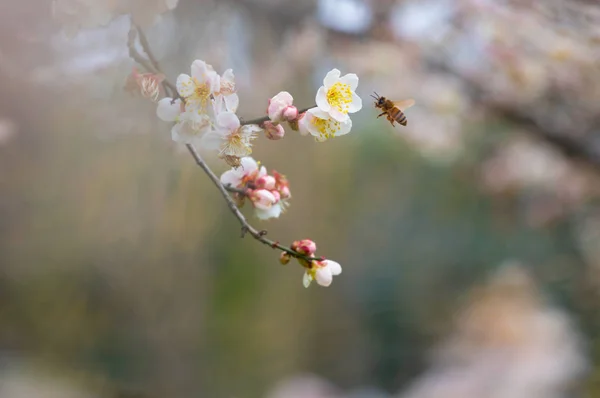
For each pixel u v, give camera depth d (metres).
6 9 1.04
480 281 4.15
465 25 1.76
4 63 1.10
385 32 1.82
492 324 2.26
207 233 2.01
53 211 1.28
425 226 4.81
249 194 0.99
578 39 1.53
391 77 2.02
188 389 2.52
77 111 1.18
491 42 1.75
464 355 2.26
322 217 2.93
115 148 1.24
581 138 1.83
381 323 4.63
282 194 1.01
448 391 2.12
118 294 1.88
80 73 1.13
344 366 4.13
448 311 4.52
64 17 1.00
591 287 3.09
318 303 3.87
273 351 3.13
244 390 2.88
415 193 4.59
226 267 2.53
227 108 0.95
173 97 0.95
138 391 2.24
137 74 0.97
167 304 2.14
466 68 1.88
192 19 1.30
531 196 2.87
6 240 1.35
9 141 1.17
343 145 3.17
